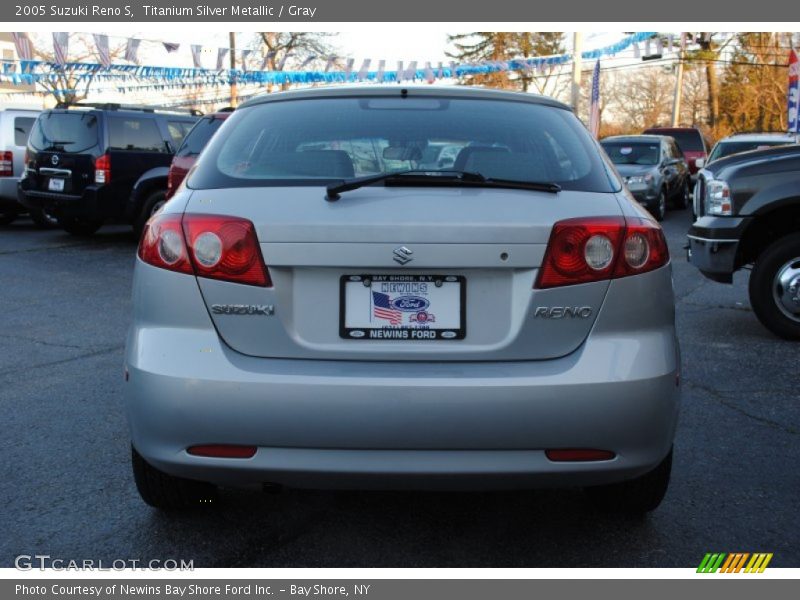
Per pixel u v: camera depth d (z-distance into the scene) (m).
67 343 6.51
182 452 2.76
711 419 4.71
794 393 5.21
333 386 2.65
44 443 4.29
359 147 3.19
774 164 6.68
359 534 3.33
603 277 2.80
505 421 2.66
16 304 8.11
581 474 2.76
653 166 17.72
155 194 12.50
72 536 3.29
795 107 14.00
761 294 6.63
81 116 12.19
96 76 22.97
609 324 2.80
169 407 2.72
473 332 2.77
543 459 2.72
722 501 3.64
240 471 2.74
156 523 3.41
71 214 12.22
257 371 2.70
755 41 49.44
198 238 2.80
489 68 22.33
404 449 2.68
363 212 2.76
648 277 2.86
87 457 4.10
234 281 2.76
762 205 6.62
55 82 24.95
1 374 5.61
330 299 2.76
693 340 6.67
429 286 2.76
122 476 3.88
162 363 2.76
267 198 2.86
